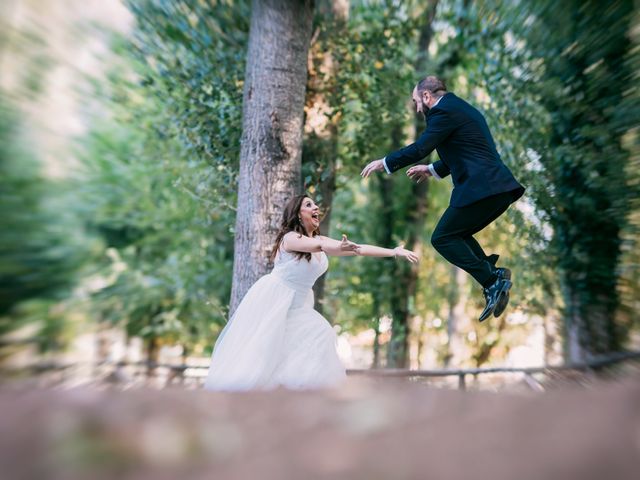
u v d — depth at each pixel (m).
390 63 8.57
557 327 8.53
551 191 7.22
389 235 11.97
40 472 0.79
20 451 0.85
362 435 0.97
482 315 4.09
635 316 6.78
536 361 15.63
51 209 8.67
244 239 6.08
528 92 7.36
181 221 12.54
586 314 7.03
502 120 8.02
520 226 8.22
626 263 6.71
